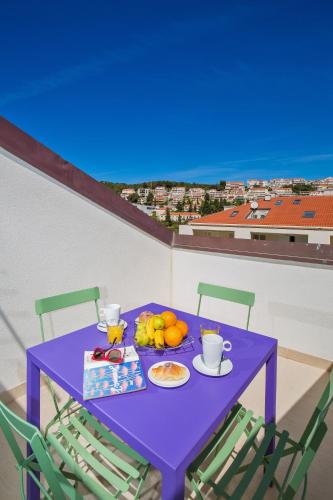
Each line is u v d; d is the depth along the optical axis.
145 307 1.76
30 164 1.91
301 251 2.35
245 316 2.71
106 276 2.50
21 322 1.98
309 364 2.41
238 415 1.44
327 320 2.30
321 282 2.29
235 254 2.70
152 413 0.87
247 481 0.92
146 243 2.84
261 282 2.58
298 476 0.86
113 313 1.45
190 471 1.06
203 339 1.13
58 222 2.11
